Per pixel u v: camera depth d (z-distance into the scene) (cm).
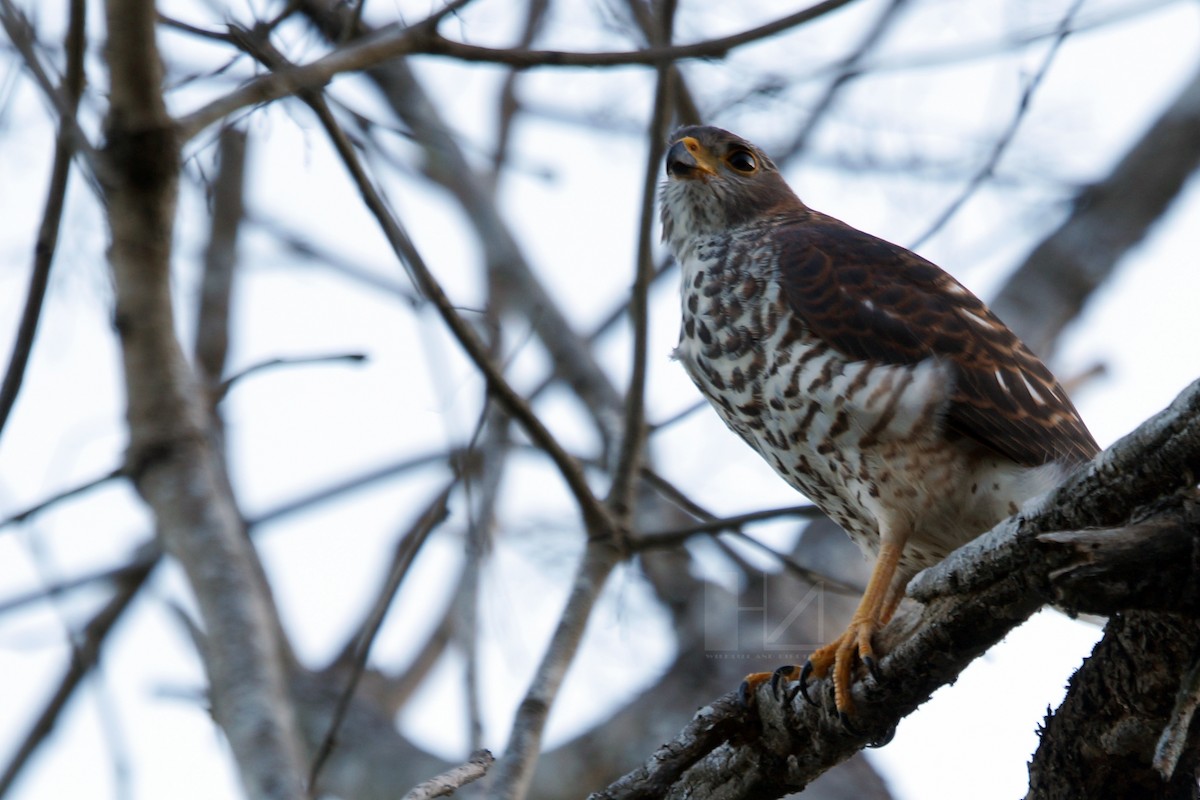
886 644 788
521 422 1078
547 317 1589
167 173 972
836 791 1244
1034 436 969
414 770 1357
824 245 1059
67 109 886
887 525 975
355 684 1012
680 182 1219
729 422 1092
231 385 1052
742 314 1042
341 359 1055
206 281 1473
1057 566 670
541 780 1298
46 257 902
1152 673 680
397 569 1041
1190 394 612
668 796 855
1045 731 750
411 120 1514
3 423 915
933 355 990
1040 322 1686
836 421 989
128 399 1031
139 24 923
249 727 918
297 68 951
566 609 1035
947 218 1205
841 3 1012
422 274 1028
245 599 978
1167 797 730
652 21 1262
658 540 1108
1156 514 632
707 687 1338
